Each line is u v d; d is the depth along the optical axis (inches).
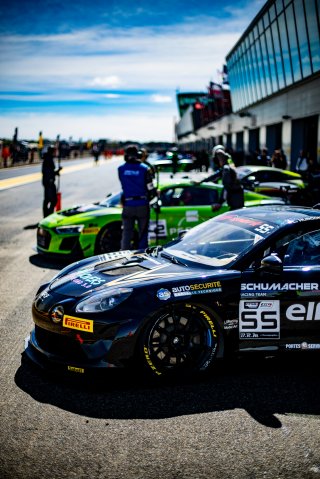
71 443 103.4
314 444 104.1
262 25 964.0
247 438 106.0
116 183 946.1
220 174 287.1
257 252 140.7
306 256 143.6
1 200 597.3
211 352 133.9
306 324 137.7
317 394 127.0
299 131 904.9
